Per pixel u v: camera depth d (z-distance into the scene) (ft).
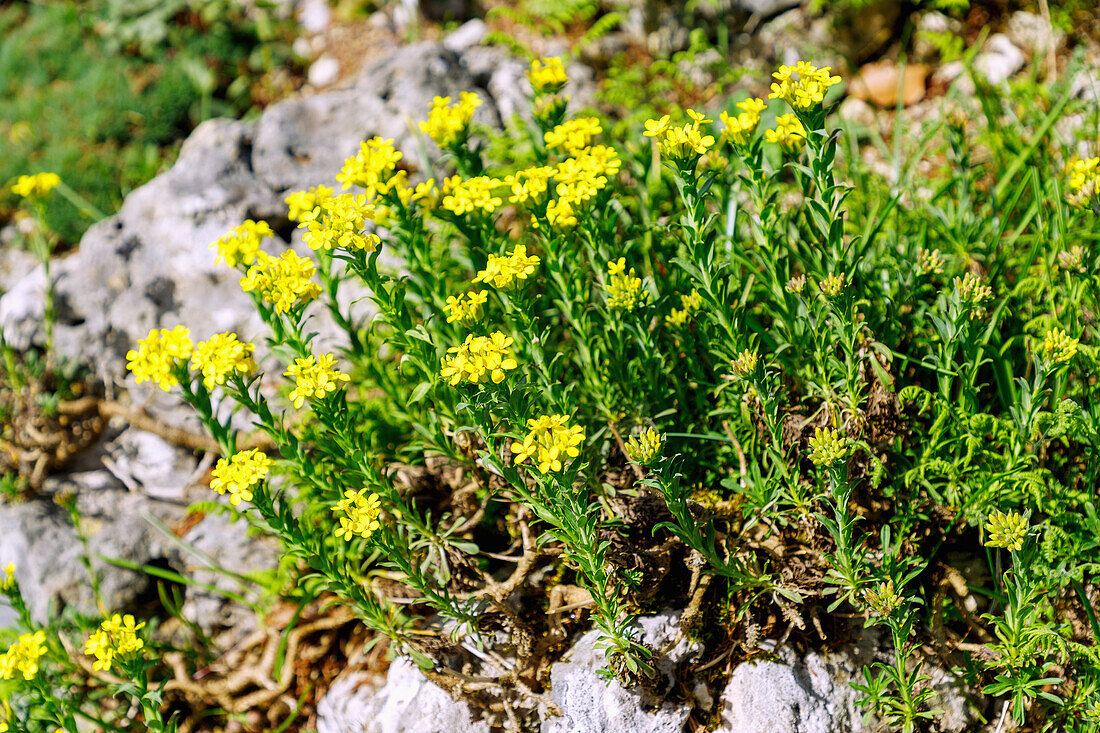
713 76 2.56
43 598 2.13
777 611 1.84
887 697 1.78
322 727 1.99
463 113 1.86
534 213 1.79
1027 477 1.80
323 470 1.90
